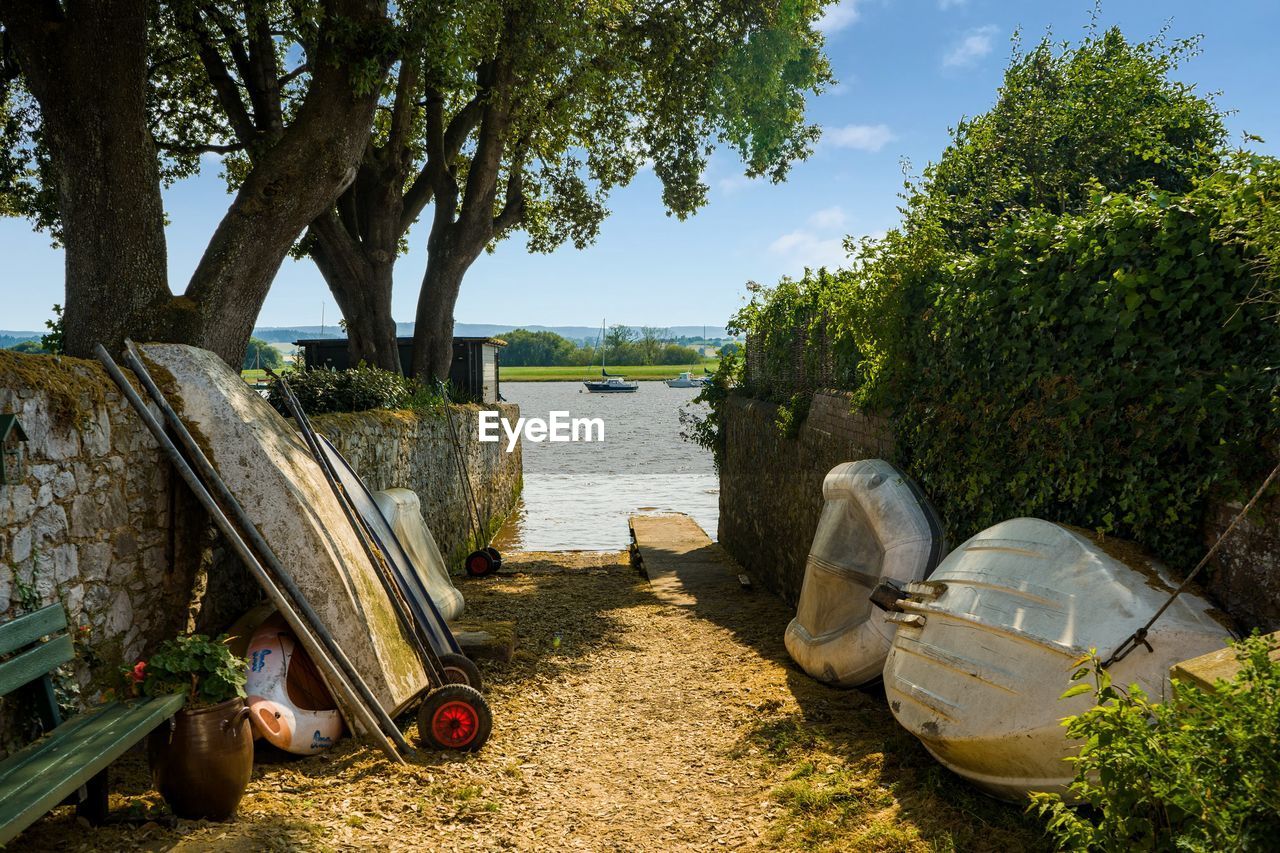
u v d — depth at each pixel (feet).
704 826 15.48
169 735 13.58
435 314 59.31
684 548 51.01
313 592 18.54
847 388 31.53
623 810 16.24
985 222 28.48
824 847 14.08
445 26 32.30
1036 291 17.61
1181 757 8.75
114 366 17.43
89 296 26.53
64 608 14.61
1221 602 13.57
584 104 56.54
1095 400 15.72
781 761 18.20
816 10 61.41
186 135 54.13
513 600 37.99
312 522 19.01
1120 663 12.70
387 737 18.29
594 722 21.54
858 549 23.12
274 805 14.96
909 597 17.89
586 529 70.13
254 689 17.54
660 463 126.11
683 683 25.09
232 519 18.65
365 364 48.44
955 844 13.32
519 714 21.63
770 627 31.86
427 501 46.78
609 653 28.76
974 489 19.97
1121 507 15.08
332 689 17.74
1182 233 14.26
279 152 29.68
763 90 60.13
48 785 10.78
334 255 51.55
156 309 27.02
